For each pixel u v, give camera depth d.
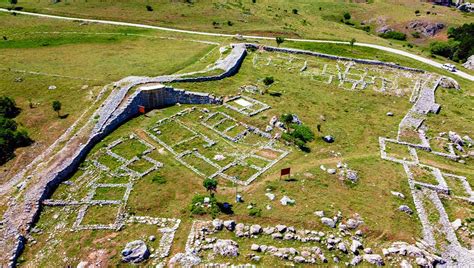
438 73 78.44
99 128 49.25
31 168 43.69
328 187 42.03
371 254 34.06
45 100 57.84
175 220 36.75
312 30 103.88
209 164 45.28
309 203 39.19
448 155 50.69
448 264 34.06
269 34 95.00
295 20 112.50
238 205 38.56
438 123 58.97
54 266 32.34
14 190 39.97
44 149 47.94
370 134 54.56
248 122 54.62
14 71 64.94
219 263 32.09
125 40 84.56
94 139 47.84
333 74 73.31
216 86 63.59
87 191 40.25
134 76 65.25
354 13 135.12
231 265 31.97
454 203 41.91
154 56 76.38
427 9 139.25
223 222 36.09
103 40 83.69
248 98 60.97
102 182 41.56
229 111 57.19
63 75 64.62
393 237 36.25
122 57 75.00
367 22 130.38
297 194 40.47
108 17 98.25
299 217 37.19
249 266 31.94
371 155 49.41
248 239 34.75
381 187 42.88
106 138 48.94
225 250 33.00
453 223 39.09
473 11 138.88
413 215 39.34
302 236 35.31
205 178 42.69
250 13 110.81
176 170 43.81
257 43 85.75
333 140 52.12
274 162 46.25
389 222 37.84
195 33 91.88
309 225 36.47
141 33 89.50
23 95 59.34
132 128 51.50
